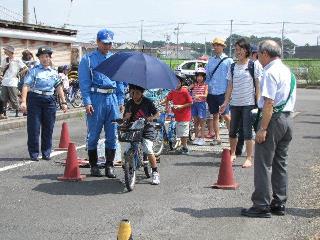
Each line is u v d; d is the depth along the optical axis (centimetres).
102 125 1030
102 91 1016
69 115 1942
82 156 1212
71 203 888
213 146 1327
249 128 1105
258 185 832
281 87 811
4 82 1664
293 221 825
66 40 2798
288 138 832
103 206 876
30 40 2512
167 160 1176
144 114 983
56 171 1074
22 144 1348
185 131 1227
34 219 823
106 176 1036
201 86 1343
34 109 1151
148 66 949
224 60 1251
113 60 965
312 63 4875
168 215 842
